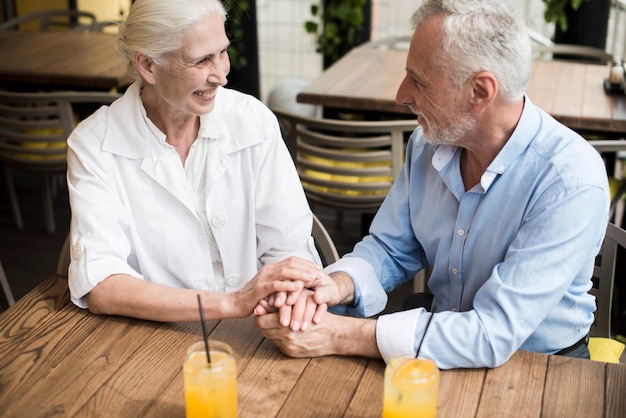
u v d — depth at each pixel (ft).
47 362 4.56
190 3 5.11
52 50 11.69
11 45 11.95
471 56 4.66
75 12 14.14
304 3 15.48
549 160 4.92
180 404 4.21
